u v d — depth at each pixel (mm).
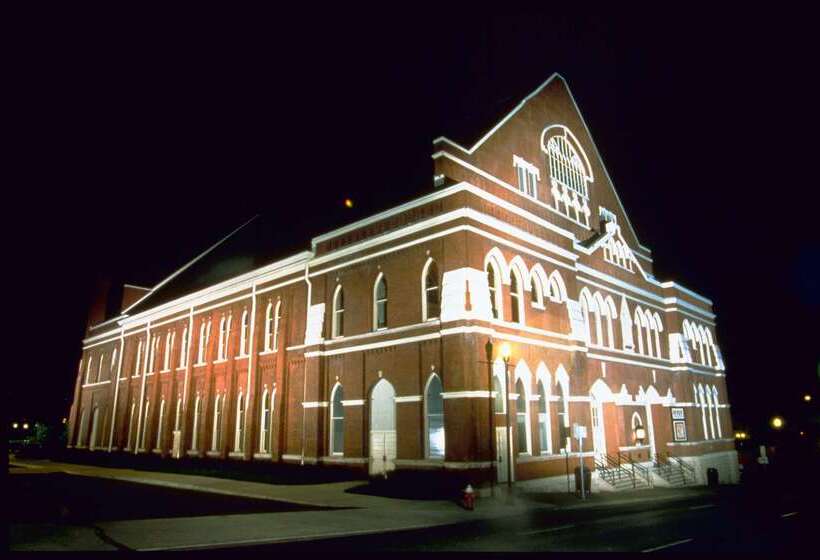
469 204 24703
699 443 41344
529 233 28078
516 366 25422
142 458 43344
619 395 35375
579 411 28594
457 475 21828
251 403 34594
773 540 13047
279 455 31547
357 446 26875
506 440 23969
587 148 40531
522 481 24297
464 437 22031
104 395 54281
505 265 26094
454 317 23312
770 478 46031
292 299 33594
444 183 26156
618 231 39562
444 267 24500
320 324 30297
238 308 38406
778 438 73688
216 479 27875
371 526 15094
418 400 24469
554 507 20641
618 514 19016
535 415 26031
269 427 33625
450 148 27203
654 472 36250
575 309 30422
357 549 11930
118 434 49250
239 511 17953
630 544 12414
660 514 19016
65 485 26766
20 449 56781
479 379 22781
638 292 40406
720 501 24812
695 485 38844
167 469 34562
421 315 25125
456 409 22516
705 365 46875
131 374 49750
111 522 15078
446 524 16062
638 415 37156
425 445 24000
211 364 39500
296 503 20031
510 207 27266
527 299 27172
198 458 38469
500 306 25375
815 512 19625
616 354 35844
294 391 31734
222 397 38125
